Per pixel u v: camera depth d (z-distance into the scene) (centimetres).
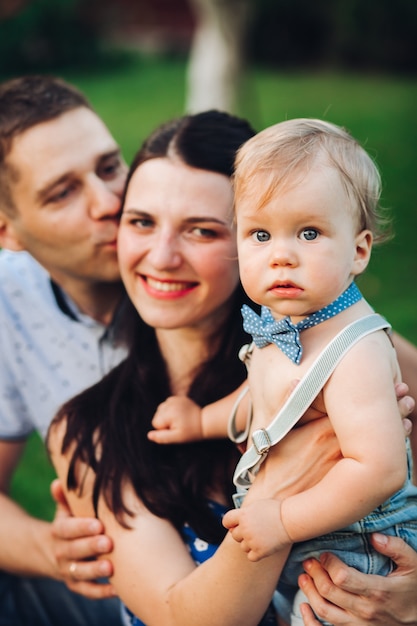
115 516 198
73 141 217
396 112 1180
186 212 187
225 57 763
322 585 176
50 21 1638
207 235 189
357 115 1166
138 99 1339
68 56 1670
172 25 2117
